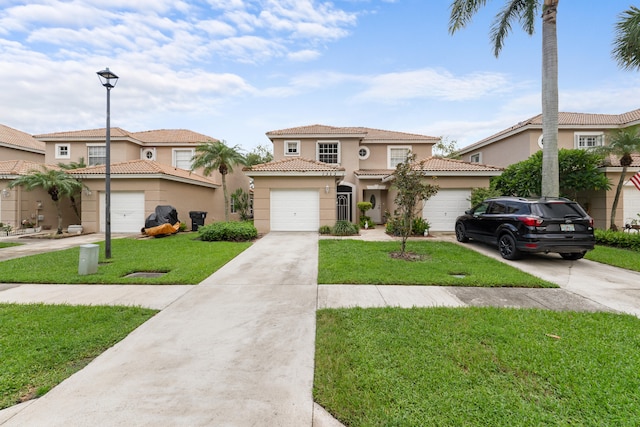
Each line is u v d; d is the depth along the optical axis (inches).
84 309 188.7
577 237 313.7
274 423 95.4
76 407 102.2
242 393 109.8
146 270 291.7
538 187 569.9
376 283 250.8
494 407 100.4
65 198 736.3
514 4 504.1
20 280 253.3
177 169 786.8
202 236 495.5
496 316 176.7
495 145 855.7
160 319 176.9
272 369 125.4
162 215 577.3
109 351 139.9
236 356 135.8
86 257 271.4
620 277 273.3
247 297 217.5
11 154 831.7
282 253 380.2
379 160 853.2
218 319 177.3
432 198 576.1
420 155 847.7
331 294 224.2
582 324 166.6
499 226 360.2
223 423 95.0
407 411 99.4
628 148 504.1
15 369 122.3
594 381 113.8
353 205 798.5
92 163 804.0
